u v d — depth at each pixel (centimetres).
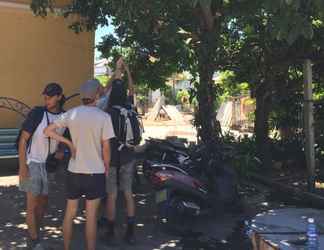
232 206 747
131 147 604
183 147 793
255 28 993
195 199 677
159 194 664
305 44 989
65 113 525
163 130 2294
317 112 1038
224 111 2534
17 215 714
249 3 748
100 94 567
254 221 461
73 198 529
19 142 550
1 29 1061
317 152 1042
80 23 1010
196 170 721
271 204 820
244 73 1120
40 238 605
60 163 564
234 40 1055
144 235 645
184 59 970
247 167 977
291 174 1027
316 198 814
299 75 1096
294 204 827
